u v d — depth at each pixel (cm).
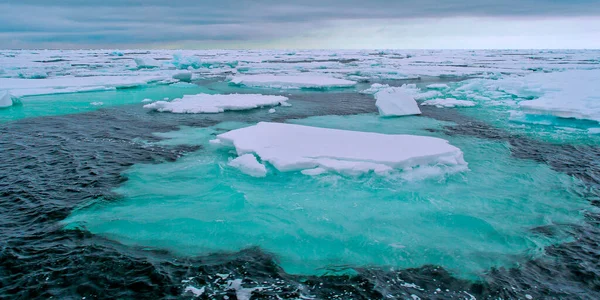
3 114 1471
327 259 497
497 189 709
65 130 1192
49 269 462
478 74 3356
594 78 1898
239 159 805
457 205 640
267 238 545
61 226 575
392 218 600
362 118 1399
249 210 625
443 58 6544
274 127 998
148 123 1304
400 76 3186
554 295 418
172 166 844
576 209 631
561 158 899
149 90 2330
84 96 2012
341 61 5906
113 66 4275
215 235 553
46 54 8194
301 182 726
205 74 3612
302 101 1855
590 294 420
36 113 1495
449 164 790
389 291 430
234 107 1570
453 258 495
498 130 1194
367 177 732
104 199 671
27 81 2348
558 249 512
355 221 591
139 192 705
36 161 873
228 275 459
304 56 8250
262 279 453
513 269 469
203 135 1126
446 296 421
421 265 482
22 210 623
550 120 1252
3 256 483
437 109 1589
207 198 677
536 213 617
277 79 2638
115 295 418
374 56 8012
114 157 908
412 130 1192
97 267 469
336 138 902
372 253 509
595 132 1120
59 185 732
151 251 512
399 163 754
